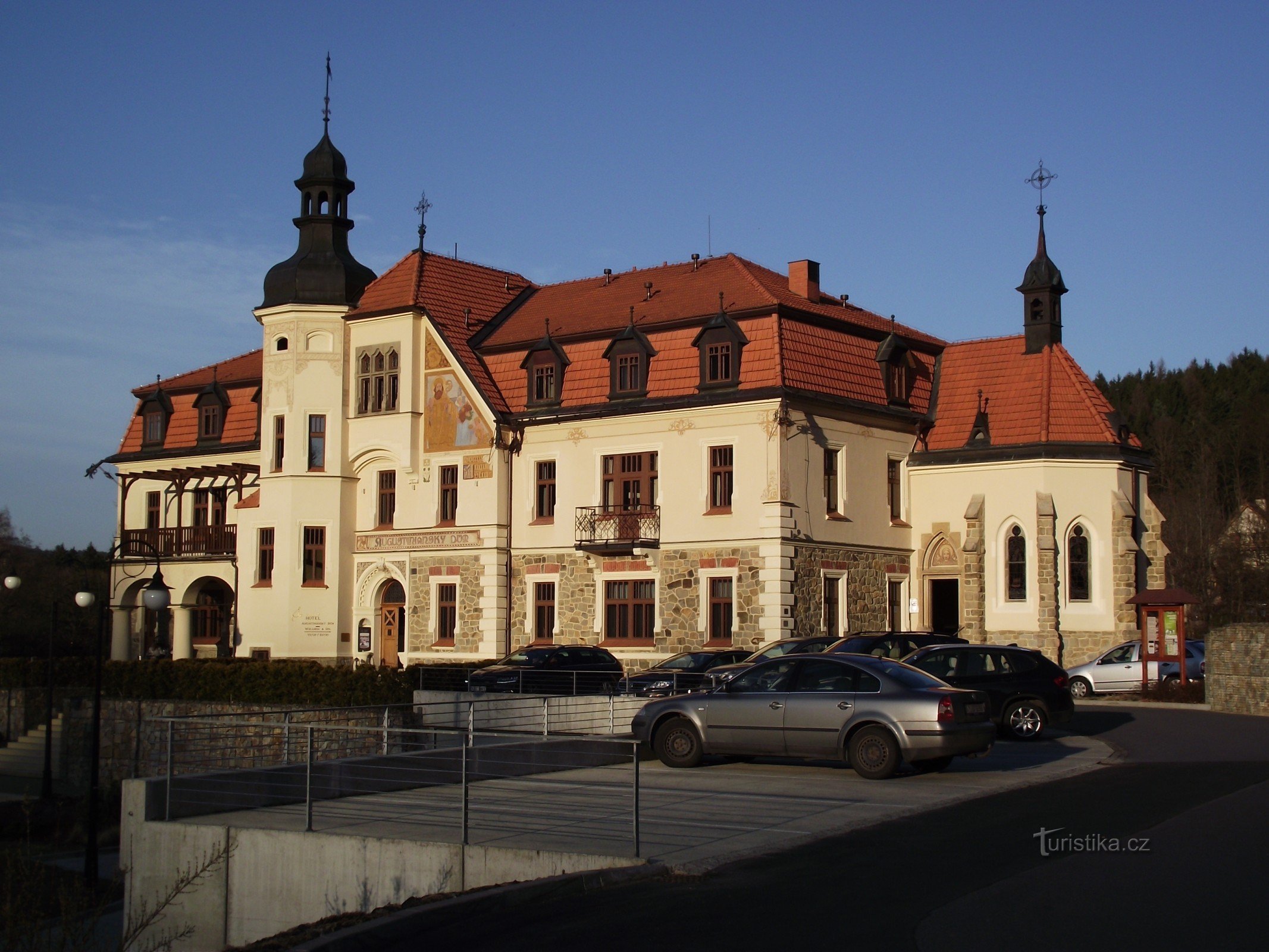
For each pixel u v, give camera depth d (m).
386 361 46.31
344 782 18.42
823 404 40.72
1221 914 10.59
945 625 44.03
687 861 13.30
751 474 39.59
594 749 21.89
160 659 38.66
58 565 74.06
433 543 44.97
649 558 41.28
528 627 43.47
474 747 16.39
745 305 40.75
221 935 15.71
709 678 31.31
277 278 47.59
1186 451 81.88
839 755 19.69
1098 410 42.97
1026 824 15.04
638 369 42.09
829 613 40.88
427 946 10.86
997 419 43.88
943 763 20.61
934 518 43.94
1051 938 9.97
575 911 11.66
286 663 35.62
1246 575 63.69
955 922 10.55
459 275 48.59
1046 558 41.31
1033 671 25.80
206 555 49.72
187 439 53.41
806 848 13.96
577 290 48.44
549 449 43.59
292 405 46.94
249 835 15.67
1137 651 37.41
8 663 41.97
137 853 16.45
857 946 9.95
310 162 48.09
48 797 32.16
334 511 46.56
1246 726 27.53
